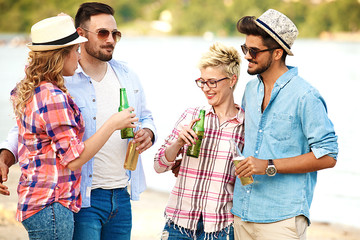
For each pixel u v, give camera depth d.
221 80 4.15
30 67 3.70
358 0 109.06
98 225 4.32
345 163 13.60
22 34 105.81
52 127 3.60
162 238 4.28
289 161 3.83
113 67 4.57
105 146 4.34
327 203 10.07
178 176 4.31
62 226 3.65
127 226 4.54
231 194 4.22
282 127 3.96
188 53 63.94
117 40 4.44
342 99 26.89
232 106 4.35
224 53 4.14
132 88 4.61
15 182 10.46
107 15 4.32
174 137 4.35
